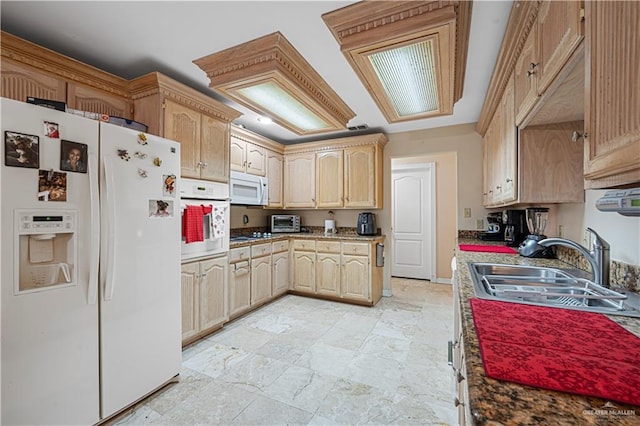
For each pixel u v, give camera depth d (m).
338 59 2.05
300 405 1.67
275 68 1.88
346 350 2.34
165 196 1.83
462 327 0.82
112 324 1.52
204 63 2.07
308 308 3.39
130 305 1.61
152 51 1.94
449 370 2.04
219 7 1.52
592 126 0.74
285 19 1.62
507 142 1.95
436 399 1.73
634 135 0.57
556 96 1.21
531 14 1.30
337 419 1.56
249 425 1.52
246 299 3.12
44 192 1.27
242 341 2.50
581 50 0.88
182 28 1.70
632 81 0.58
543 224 2.12
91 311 1.43
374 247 3.53
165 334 1.82
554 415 0.45
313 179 4.07
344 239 3.57
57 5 1.50
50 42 1.83
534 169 1.67
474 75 2.24
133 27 1.69
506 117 1.98
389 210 3.94
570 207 1.80
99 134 1.47
